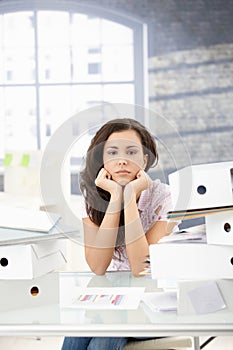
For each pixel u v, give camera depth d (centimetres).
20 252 162
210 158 659
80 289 185
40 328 148
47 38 673
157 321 150
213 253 162
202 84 658
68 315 157
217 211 160
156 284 189
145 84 664
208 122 659
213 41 655
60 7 667
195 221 571
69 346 210
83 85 675
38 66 675
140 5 657
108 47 670
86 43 672
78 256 420
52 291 170
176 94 659
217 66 657
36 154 518
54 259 176
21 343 405
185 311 156
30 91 677
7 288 164
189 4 654
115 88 673
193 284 159
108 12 664
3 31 673
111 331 146
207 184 161
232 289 164
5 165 520
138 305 165
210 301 161
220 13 654
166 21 656
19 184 515
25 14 671
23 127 680
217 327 146
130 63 671
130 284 191
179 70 659
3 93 678
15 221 175
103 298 173
